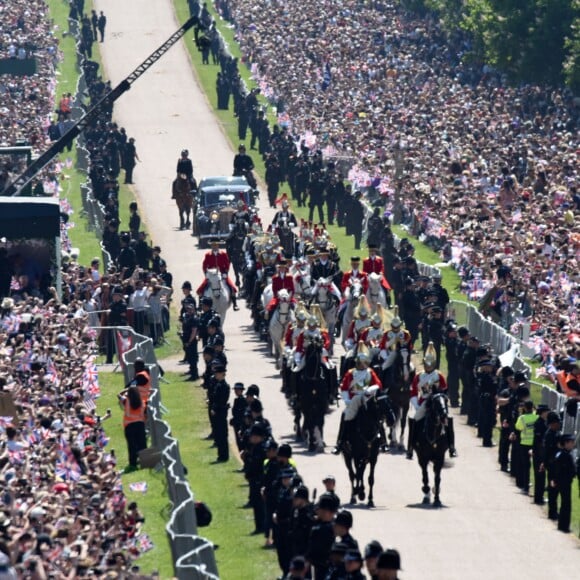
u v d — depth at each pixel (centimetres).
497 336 19862
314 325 16088
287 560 12144
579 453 15575
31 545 10169
